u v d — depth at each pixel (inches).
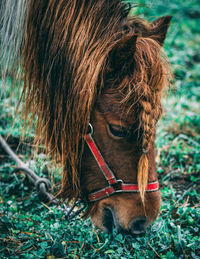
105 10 99.0
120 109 92.2
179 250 103.5
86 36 97.1
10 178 148.8
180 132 185.8
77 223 115.3
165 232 108.9
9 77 131.2
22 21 109.1
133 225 98.1
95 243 107.7
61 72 101.1
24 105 113.2
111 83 93.2
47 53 103.3
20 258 102.1
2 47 122.1
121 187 97.9
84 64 95.7
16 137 171.2
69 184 111.0
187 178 147.9
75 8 99.5
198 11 352.2
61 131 104.2
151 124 90.5
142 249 103.0
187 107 210.7
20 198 136.1
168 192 132.3
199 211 120.3
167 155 165.0
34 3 103.3
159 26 107.7
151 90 91.0
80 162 102.0
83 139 98.8
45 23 102.7
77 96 96.9
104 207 102.6
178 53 265.6
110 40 96.0
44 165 152.3
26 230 113.8
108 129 95.0
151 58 92.4
